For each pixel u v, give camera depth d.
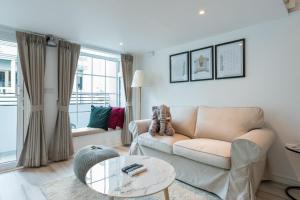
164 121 2.79
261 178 2.17
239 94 2.73
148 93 4.17
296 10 2.23
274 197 1.98
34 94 2.80
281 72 2.36
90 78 4.12
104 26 2.64
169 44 3.50
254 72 2.59
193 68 3.29
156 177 1.48
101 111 3.85
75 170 2.19
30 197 1.96
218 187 1.95
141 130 2.97
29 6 2.08
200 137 2.68
